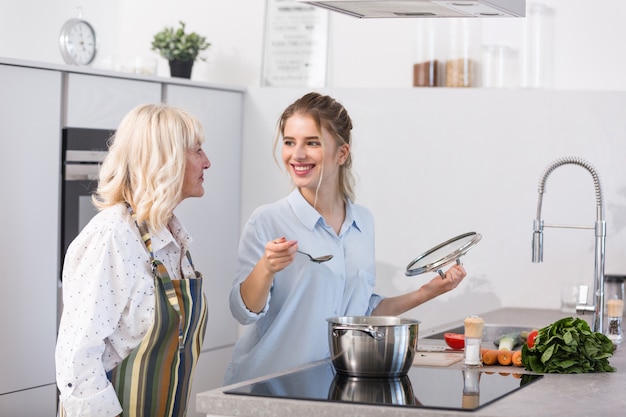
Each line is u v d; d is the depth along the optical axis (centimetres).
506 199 459
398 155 471
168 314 275
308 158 312
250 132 497
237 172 496
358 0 291
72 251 272
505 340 327
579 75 467
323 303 312
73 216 407
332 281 314
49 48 495
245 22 526
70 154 404
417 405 225
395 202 473
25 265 388
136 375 273
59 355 268
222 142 485
